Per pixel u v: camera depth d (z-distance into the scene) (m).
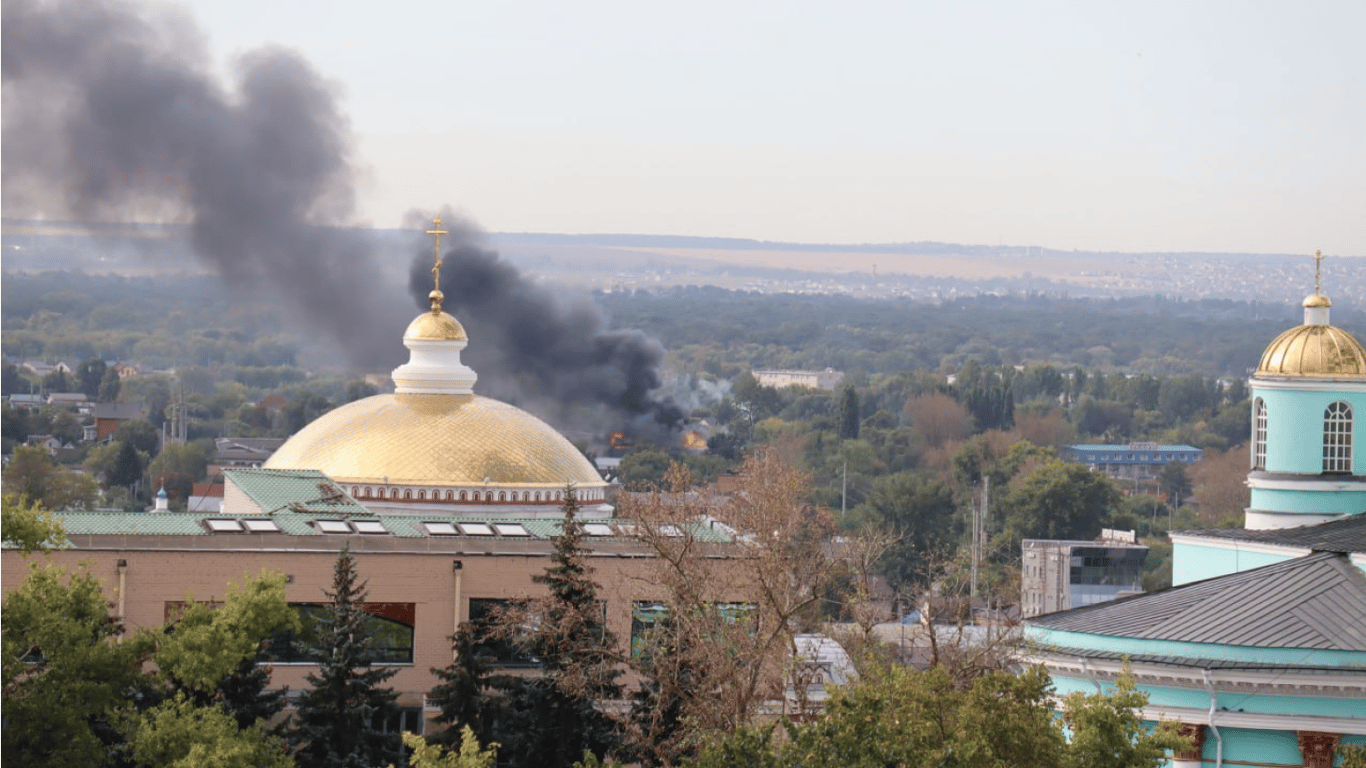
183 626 70.19
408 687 86.12
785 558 79.25
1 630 67.62
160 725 66.00
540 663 83.69
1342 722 67.69
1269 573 76.94
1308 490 94.88
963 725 54.28
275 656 84.50
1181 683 69.12
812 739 53.59
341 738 74.88
